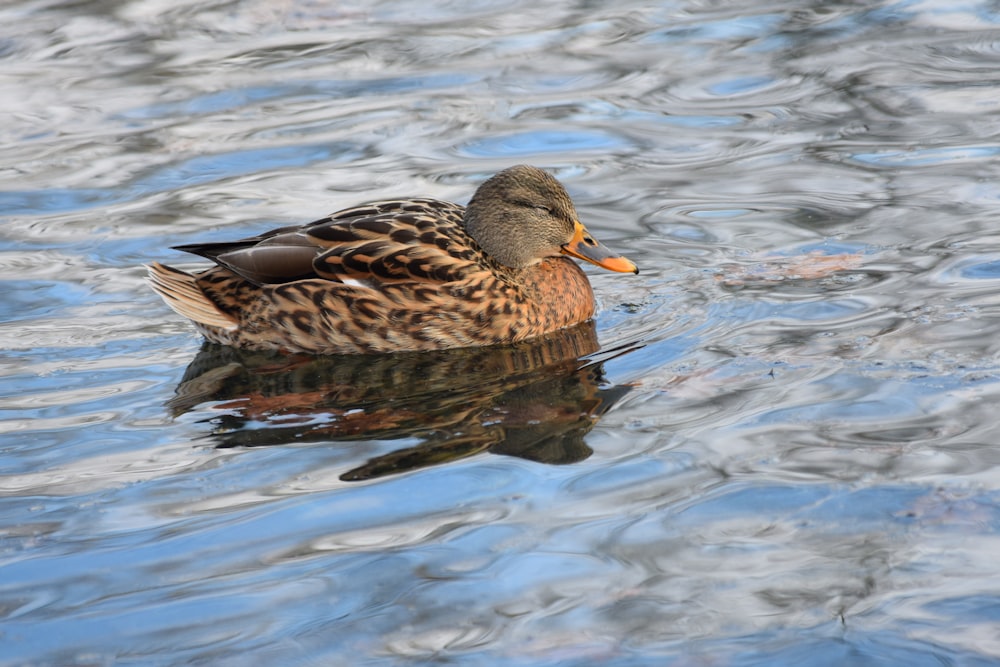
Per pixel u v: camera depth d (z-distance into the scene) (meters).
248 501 9.11
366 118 18.47
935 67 19.25
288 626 7.51
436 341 12.77
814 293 12.55
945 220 14.11
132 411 10.98
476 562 8.07
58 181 16.56
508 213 12.99
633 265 13.01
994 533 7.95
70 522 8.91
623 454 9.51
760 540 8.11
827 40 20.88
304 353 12.78
